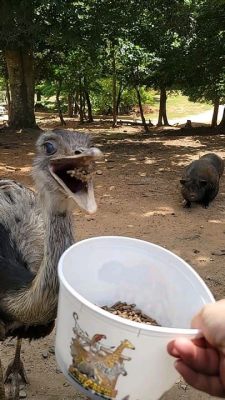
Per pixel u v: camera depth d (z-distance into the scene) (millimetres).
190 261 5383
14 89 16516
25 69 16516
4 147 12242
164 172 9602
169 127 24828
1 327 3014
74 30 13602
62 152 2654
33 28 13336
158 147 13016
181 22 15070
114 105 24047
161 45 17734
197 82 18938
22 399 3354
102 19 13570
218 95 21016
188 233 6230
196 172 7344
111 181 8680
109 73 23922
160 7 14141
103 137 16453
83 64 23156
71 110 30750
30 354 3801
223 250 5699
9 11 13102
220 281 4922
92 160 2594
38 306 2652
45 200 2639
